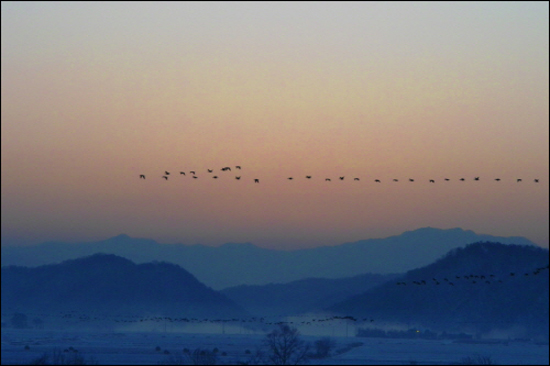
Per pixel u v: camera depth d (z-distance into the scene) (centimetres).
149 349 14250
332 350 14788
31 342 16775
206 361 11056
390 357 12812
